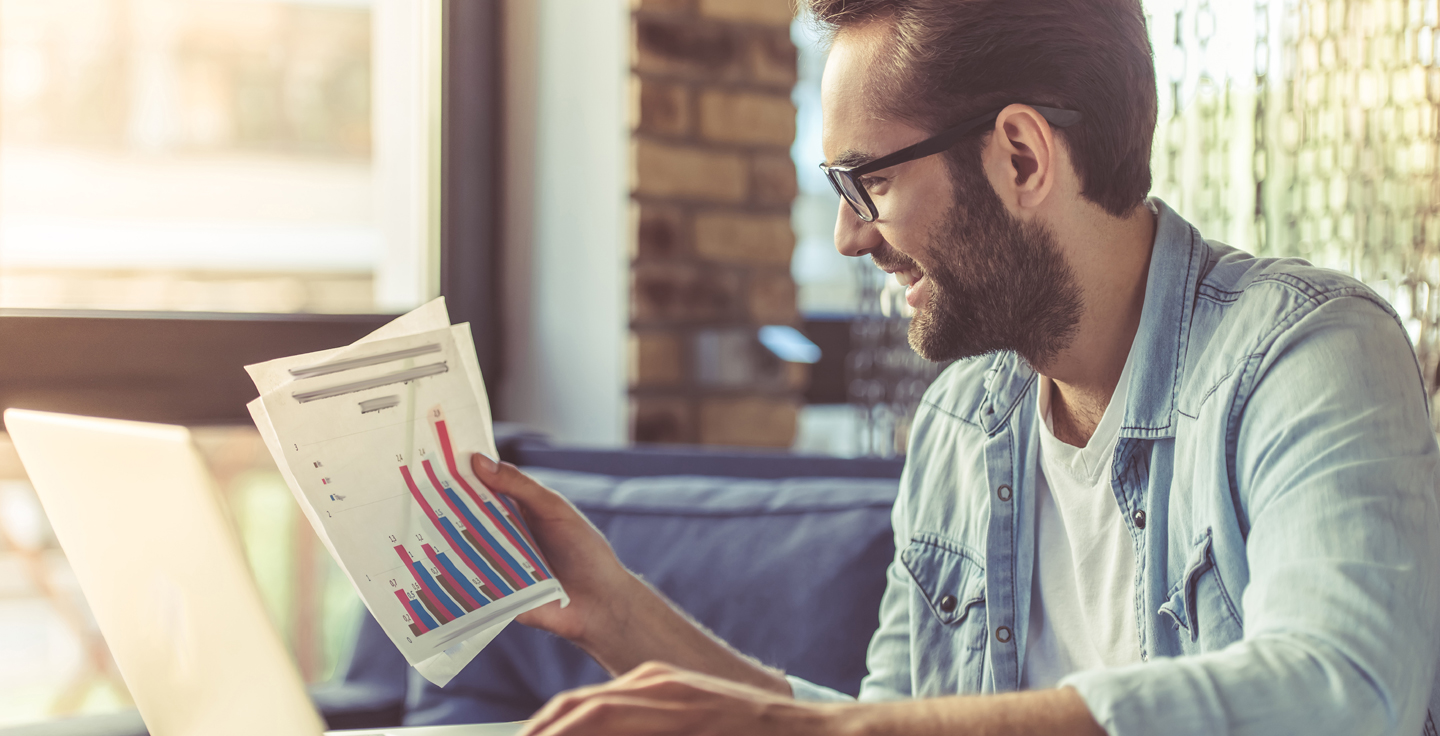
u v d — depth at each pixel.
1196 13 1.51
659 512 1.45
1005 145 0.86
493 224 2.15
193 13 2.12
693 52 2.05
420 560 0.79
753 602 1.35
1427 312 1.43
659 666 0.60
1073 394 0.97
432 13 2.10
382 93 2.17
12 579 2.28
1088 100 0.85
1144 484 0.89
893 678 1.09
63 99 2.04
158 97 2.10
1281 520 0.68
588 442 2.06
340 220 2.19
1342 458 0.67
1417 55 1.45
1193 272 0.88
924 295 0.92
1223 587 0.80
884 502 1.41
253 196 2.16
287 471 0.76
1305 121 1.48
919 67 0.86
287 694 0.60
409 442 0.82
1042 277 0.88
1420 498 0.66
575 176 2.07
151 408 1.78
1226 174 1.53
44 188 2.02
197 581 0.61
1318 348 0.75
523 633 1.41
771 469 1.59
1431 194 1.44
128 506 0.63
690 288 2.06
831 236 2.45
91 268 2.05
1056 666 0.97
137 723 1.15
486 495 0.87
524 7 2.12
